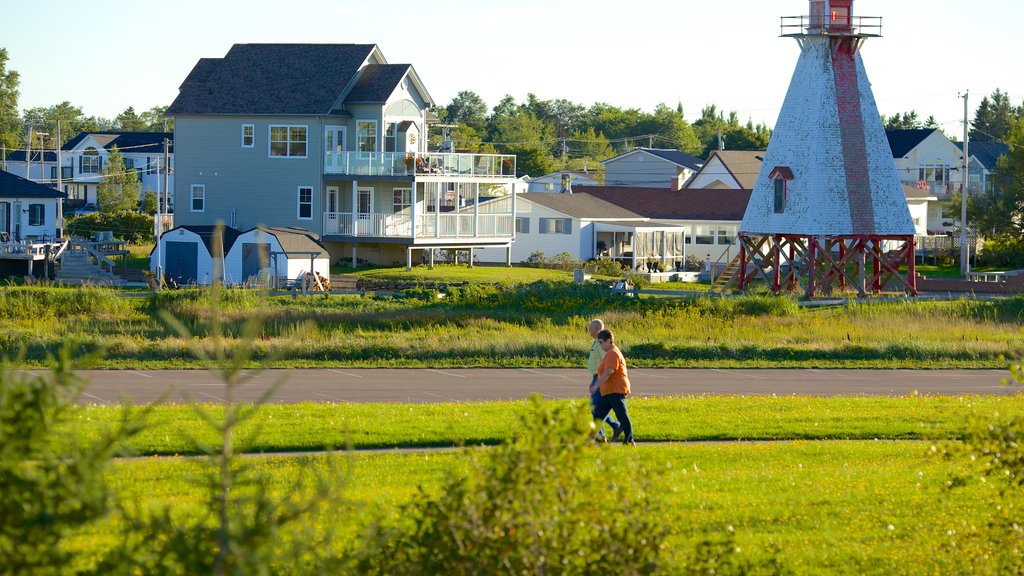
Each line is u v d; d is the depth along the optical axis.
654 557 18.20
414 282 123.06
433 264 141.38
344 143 143.50
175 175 145.75
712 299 92.00
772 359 72.69
